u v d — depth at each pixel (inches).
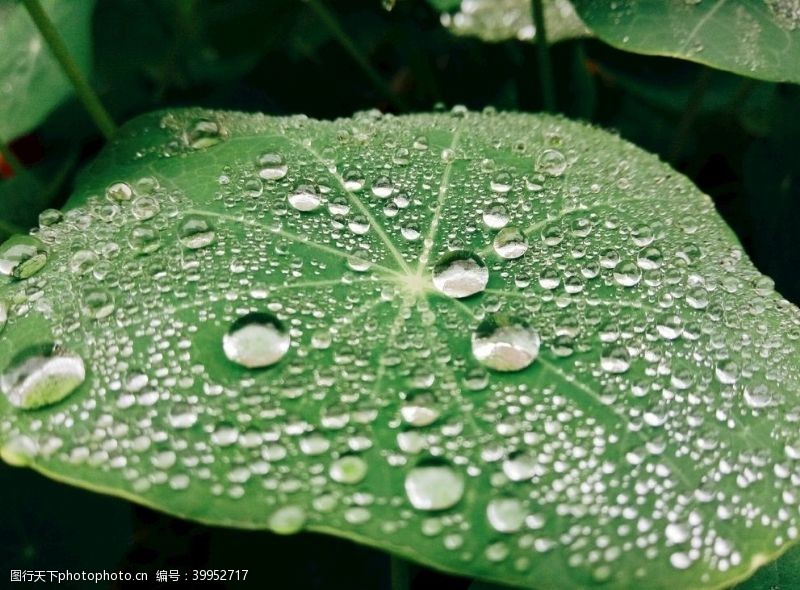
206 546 7.1
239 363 5.3
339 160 6.3
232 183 6.1
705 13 6.8
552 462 5.2
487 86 9.5
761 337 5.7
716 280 5.9
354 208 6.1
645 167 6.6
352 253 5.9
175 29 10.3
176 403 5.2
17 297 5.5
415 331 5.6
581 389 5.4
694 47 6.6
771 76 6.5
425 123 6.7
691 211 6.3
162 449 5.1
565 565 5.0
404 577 6.0
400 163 6.3
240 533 6.7
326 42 9.8
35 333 5.4
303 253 5.8
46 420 5.1
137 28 10.2
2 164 9.3
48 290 5.5
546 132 6.8
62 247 5.7
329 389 5.3
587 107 9.3
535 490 5.1
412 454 5.1
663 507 5.2
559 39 9.0
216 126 6.5
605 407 5.4
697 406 5.4
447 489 5.1
